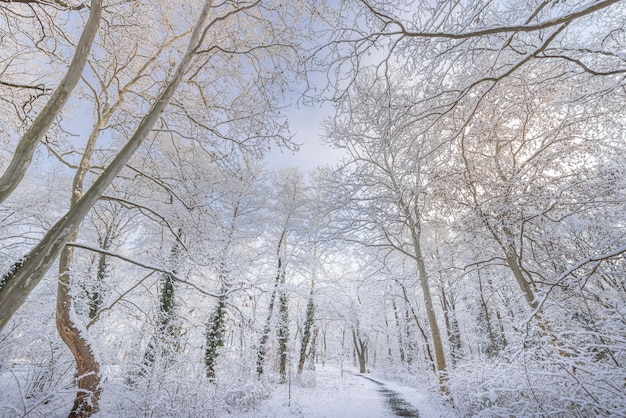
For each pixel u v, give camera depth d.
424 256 10.95
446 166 6.91
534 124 6.88
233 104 6.57
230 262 7.47
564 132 6.34
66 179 10.88
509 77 5.42
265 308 12.28
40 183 10.63
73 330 5.46
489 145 7.09
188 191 7.25
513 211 5.73
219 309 9.75
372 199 9.56
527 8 4.26
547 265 6.79
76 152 7.25
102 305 7.99
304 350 13.78
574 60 3.72
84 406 5.07
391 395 10.31
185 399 5.97
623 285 5.16
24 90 6.05
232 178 7.40
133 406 5.59
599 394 3.49
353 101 4.75
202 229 7.18
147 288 7.66
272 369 12.59
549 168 6.37
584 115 6.03
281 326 12.06
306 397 9.58
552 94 5.96
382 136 4.65
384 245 10.19
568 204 5.26
